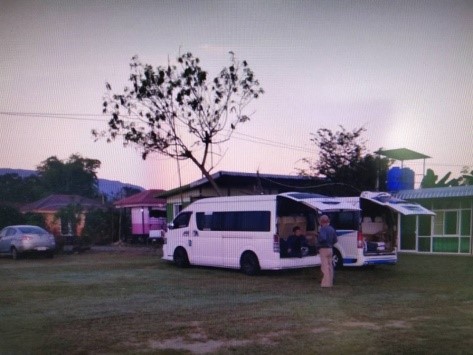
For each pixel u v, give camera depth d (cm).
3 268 1712
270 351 691
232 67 2186
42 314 927
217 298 1098
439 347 709
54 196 3080
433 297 1108
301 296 1124
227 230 1566
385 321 868
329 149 2647
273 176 2569
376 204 1638
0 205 2784
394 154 2623
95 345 720
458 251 2280
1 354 682
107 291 1195
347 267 1678
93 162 3106
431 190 2366
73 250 2411
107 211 3158
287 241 1450
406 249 2448
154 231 2941
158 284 1312
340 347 709
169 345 720
